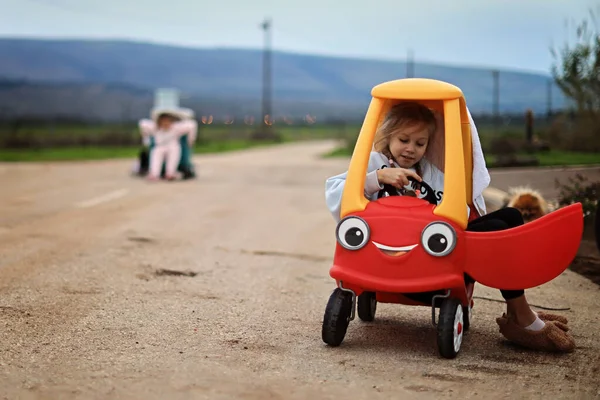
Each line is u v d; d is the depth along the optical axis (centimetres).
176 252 772
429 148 472
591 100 1366
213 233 902
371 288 423
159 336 471
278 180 1702
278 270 697
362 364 418
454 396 369
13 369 400
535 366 420
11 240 818
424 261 417
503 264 419
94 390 370
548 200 830
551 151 1466
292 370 405
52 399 357
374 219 426
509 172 1033
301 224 992
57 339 459
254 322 511
